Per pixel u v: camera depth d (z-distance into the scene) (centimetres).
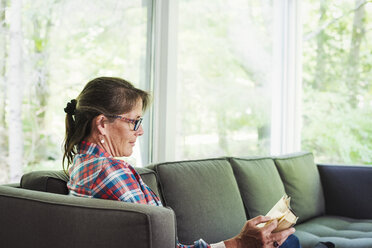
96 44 252
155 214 131
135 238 130
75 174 150
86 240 137
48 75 228
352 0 402
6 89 209
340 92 405
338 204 335
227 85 351
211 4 332
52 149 230
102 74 257
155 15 286
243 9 367
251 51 377
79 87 243
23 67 216
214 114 338
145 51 282
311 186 321
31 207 150
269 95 402
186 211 218
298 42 412
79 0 243
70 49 238
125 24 269
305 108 414
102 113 150
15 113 213
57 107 232
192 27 316
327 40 409
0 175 209
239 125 366
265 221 164
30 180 173
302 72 414
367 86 395
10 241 155
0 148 208
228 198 241
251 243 162
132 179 147
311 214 314
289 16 412
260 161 291
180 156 309
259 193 268
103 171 144
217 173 245
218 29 340
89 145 151
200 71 324
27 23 217
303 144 414
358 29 399
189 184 225
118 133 153
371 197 324
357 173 331
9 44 210
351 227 293
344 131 403
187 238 215
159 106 287
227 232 232
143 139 282
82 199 142
